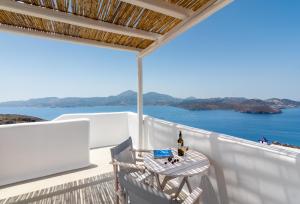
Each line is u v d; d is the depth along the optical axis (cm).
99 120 486
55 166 327
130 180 122
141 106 390
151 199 109
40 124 313
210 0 198
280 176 145
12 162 293
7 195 258
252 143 173
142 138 394
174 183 276
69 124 338
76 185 286
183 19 239
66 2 210
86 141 357
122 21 255
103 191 268
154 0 200
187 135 251
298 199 134
